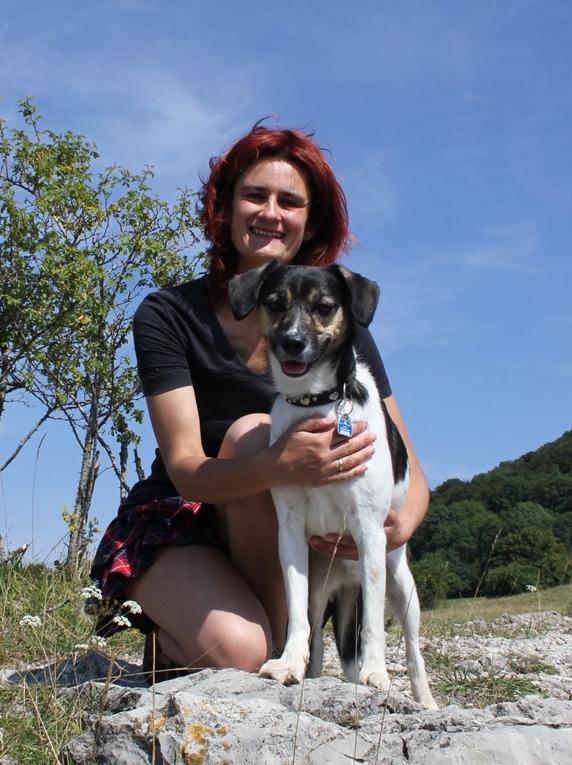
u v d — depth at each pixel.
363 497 3.52
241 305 3.81
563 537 23.02
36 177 11.08
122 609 3.75
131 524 3.80
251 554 3.75
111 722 2.60
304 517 3.59
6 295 10.41
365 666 3.35
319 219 4.38
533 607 10.62
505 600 12.02
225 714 2.56
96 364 10.48
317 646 3.81
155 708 2.62
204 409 3.92
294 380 3.56
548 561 17.00
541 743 2.46
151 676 3.73
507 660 5.13
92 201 10.91
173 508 3.76
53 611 4.80
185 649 3.48
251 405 3.90
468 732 2.46
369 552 3.52
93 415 10.88
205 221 4.20
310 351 3.57
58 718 2.97
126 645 4.98
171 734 2.47
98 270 10.46
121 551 3.69
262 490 3.52
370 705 2.77
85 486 10.77
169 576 3.57
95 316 10.66
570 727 2.60
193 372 3.87
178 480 3.54
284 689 2.89
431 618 8.75
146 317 3.81
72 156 11.38
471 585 19.52
